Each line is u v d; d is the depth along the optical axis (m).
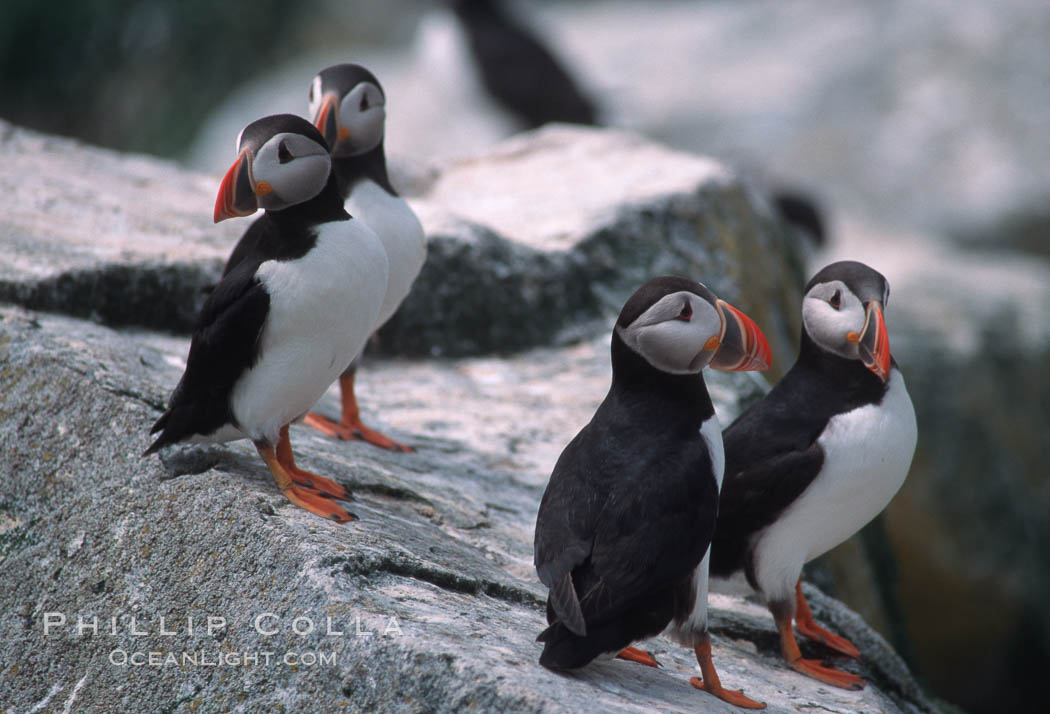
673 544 6.45
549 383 12.26
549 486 6.84
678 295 6.88
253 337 7.24
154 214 12.78
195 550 7.25
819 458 7.79
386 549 7.09
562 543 6.44
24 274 10.20
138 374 8.80
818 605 9.17
